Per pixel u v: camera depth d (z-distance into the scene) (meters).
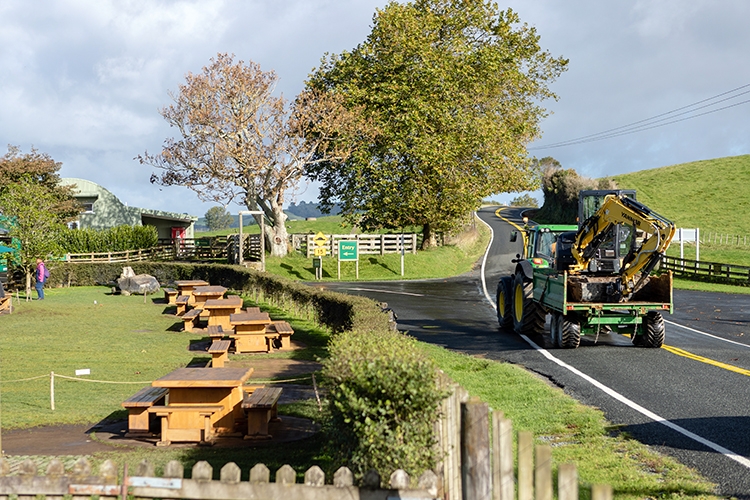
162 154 43.25
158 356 16.25
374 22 48.25
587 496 6.38
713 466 7.37
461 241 57.53
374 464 5.43
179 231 63.09
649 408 10.08
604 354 15.33
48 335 19.53
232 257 49.69
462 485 4.54
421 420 5.47
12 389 12.59
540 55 53.31
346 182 48.25
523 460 4.19
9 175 49.28
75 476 5.30
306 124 45.41
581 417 9.41
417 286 35.75
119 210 57.19
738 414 9.66
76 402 11.56
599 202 17.73
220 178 44.28
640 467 7.40
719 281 39.16
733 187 82.38
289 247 49.31
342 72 47.75
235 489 5.07
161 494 5.18
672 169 97.38
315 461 7.97
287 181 46.53
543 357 14.95
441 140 45.69
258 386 10.76
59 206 50.25
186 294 27.42
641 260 15.29
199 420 9.09
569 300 16.00
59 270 38.50
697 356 14.98
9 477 5.35
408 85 46.41
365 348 6.18
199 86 42.56
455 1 49.44
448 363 13.95
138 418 9.42
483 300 29.20
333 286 35.91
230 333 18.11
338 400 5.77
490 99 49.97
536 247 19.30
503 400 10.62
